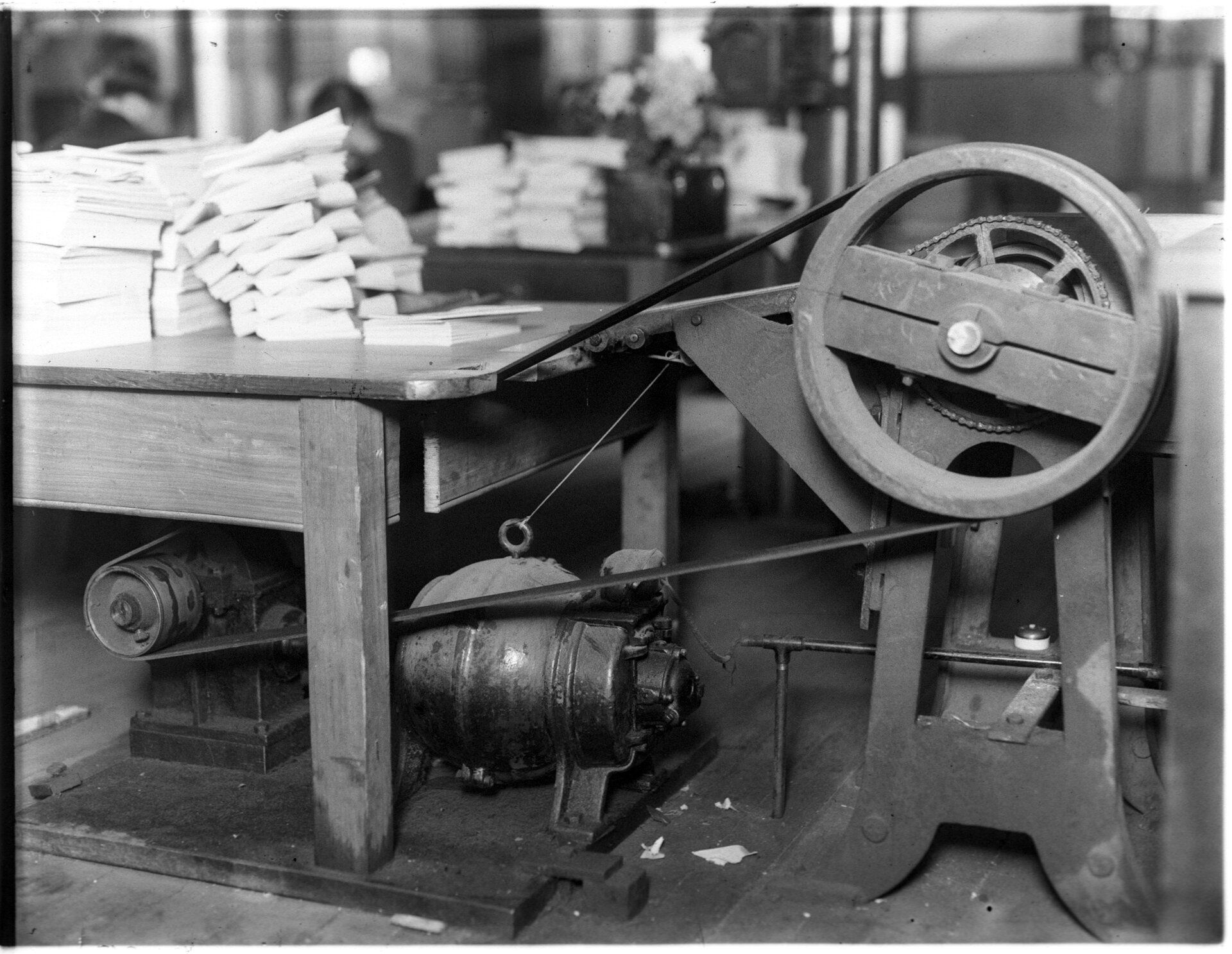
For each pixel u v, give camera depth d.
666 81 6.10
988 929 2.36
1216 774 2.14
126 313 3.09
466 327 3.06
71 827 2.70
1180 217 2.61
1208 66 7.98
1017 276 2.30
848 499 2.57
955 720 2.43
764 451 5.37
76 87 8.68
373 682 2.46
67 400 2.62
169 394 2.54
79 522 5.20
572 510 5.38
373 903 2.45
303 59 9.61
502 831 2.66
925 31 8.58
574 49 9.53
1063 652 2.34
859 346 2.33
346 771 2.47
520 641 2.62
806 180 5.85
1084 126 8.41
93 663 3.78
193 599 2.90
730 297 2.67
